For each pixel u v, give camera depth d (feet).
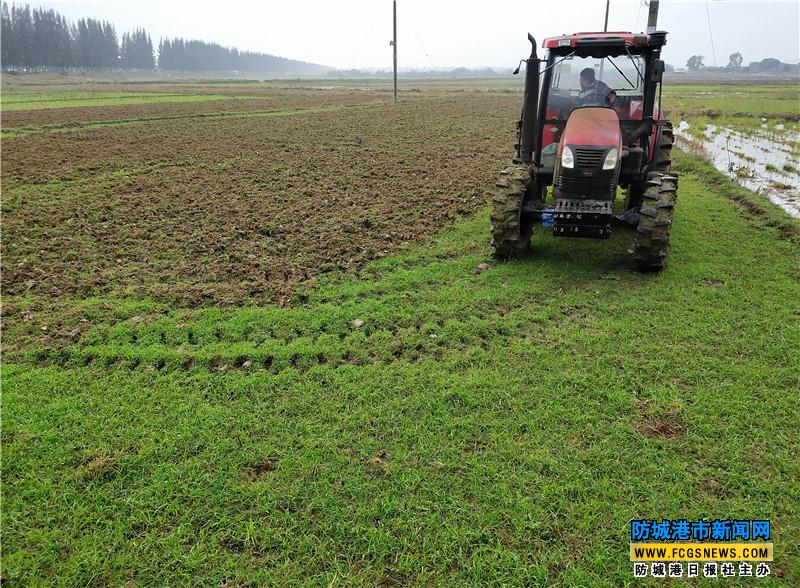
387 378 13.66
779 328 15.51
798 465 10.32
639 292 18.34
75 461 11.16
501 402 12.54
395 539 9.11
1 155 48.47
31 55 339.36
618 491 9.87
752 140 58.34
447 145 55.06
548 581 8.34
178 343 15.83
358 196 33.37
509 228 20.47
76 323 17.21
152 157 48.19
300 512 9.73
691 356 14.23
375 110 99.50
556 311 17.04
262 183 37.47
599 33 21.54
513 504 9.70
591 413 12.03
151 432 11.92
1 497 10.28
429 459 10.84
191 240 25.12
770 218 26.08
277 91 179.42
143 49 522.06
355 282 19.99
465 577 8.48
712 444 11.02
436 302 18.07
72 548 9.22
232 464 10.87
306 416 12.34
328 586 8.34
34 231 26.71
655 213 18.72
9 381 13.96
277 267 21.63
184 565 8.83
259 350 15.11
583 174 18.86
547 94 21.89
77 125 71.56
